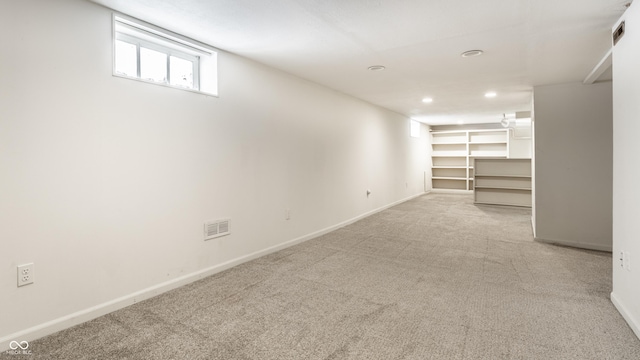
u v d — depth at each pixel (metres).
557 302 2.39
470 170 9.59
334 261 3.36
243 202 3.27
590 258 3.48
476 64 3.37
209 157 2.90
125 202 2.30
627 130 2.06
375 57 3.18
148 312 2.23
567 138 4.01
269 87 3.54
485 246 3.94
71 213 2.02
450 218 5.74
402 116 7.50
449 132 9.66
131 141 2.32
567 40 2.69
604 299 2.44
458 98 5.32
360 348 1.82
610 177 3.79
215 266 2.99
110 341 1.88
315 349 1.81
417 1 2.04
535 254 3.62
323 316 2.19
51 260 1.94
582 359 1.71
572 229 3.98
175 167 2.62
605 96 3.81
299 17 2.29
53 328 1.95
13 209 1.79
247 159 3.30
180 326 2.05
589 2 2.03
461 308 2.31
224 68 3.02
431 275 2.96
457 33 2.56
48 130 1.91
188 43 2.69
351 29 2.49
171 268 2.62
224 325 2.07
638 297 1.92
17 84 1.78
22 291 1.83
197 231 2.82
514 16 2.24
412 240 4.23
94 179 2.12
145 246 2.43
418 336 1.94
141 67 2.55
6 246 1.77
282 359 1.73
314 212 4.38
